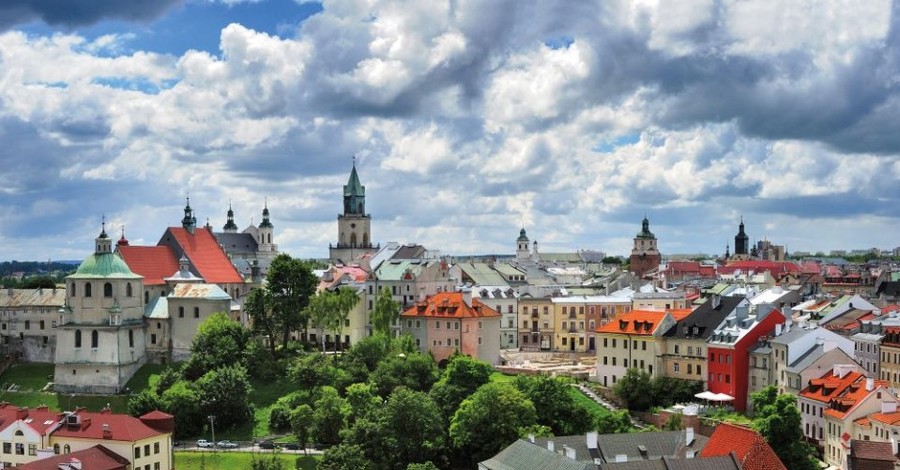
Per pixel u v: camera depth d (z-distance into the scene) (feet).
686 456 541.34
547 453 530.27
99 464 631.15
